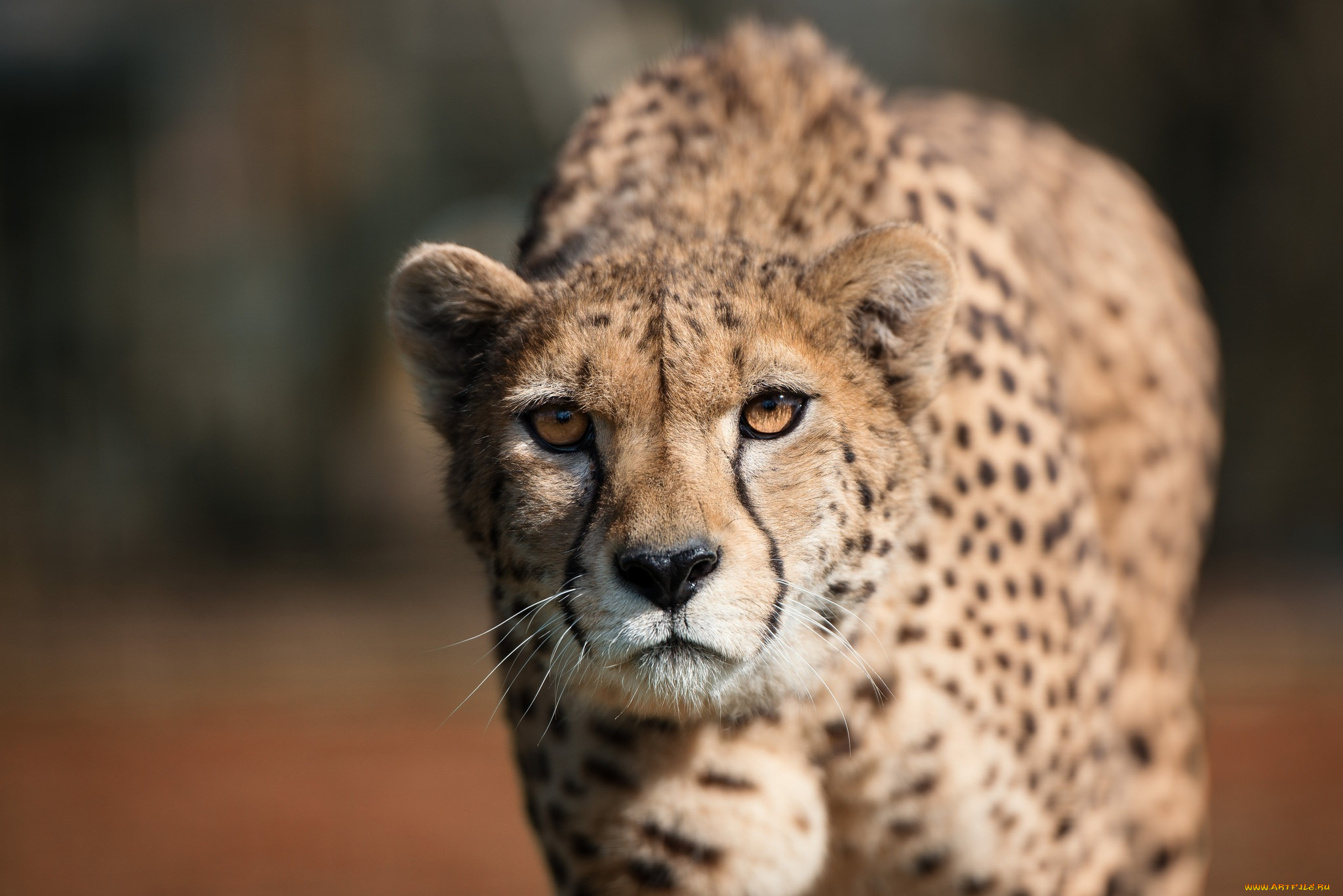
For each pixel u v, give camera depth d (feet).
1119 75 83.56
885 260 18.79
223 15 102.17
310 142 104.32
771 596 18.08
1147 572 26.23
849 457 18.78
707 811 19.69
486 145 106.73
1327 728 48.93
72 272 98.27
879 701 19.72
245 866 40.29
